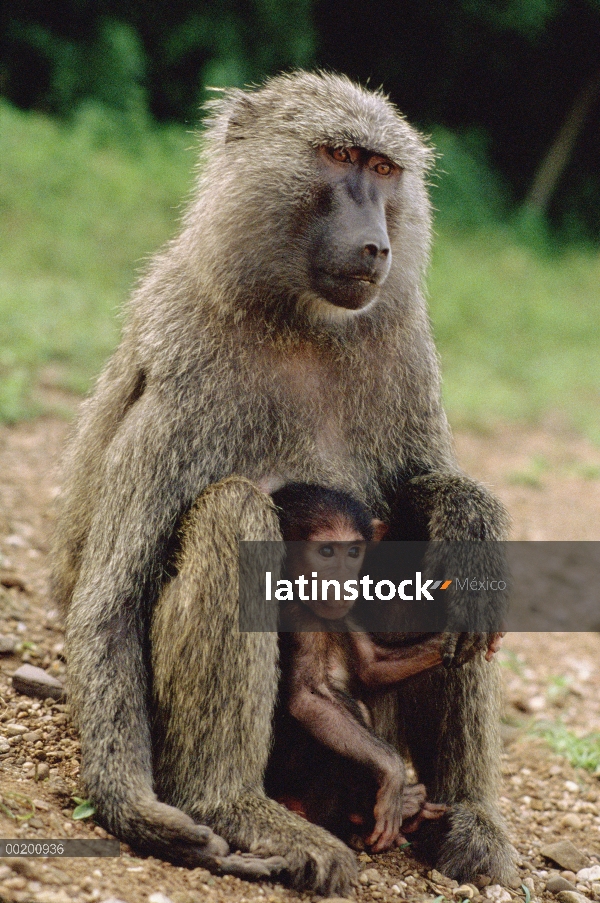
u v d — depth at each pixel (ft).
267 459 13.44
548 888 13.62
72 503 15.28
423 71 98.78
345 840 13.42
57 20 77.61
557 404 51.49
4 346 35.45
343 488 13.97
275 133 14.16
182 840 11.41
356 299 13.39
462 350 57.72
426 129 95.96
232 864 11.36
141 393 13.97
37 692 15.20
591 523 34.17
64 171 57.67
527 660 23.56
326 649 13.48
